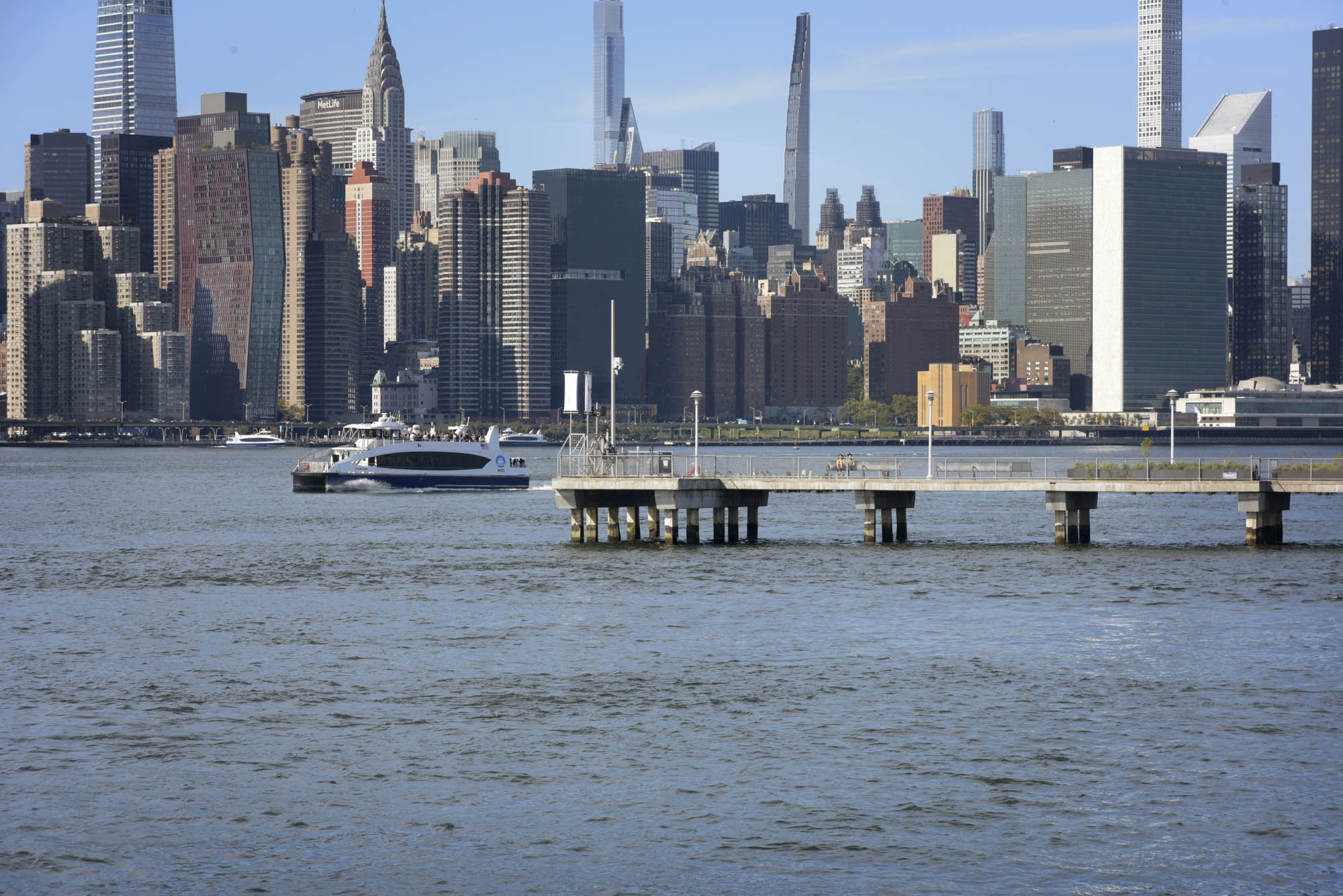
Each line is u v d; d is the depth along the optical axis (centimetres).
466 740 7312
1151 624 10244
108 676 8769
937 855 5756
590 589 12081
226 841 5944
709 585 12144
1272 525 14675
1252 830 5972
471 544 15975
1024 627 10162
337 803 6372
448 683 8556
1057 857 5722
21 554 15625
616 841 5928
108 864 5725
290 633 10212
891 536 15250
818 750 7094
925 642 9669
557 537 16700
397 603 11544
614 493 15038
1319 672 8644
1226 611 10738
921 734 7362
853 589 11906
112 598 12050
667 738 7338
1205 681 8438
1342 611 10681
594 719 7688
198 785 6612
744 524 18550
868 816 6178
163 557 15238
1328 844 5812
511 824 6119
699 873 5609
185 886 5525
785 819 6147
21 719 7706
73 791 6525
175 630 10362
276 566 14188
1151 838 5906
